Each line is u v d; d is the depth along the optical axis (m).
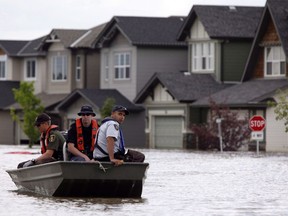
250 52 181.00
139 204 65.56
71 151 69.50
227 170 101.50
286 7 174.88
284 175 93.81
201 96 184.25
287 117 146.75
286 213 60.91
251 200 68.94
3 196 70.25
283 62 175.88
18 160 122.12
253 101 167.38
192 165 111.25
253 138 142.75
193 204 66.00
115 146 69.12
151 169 103.69
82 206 63.84
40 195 71.00
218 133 169.50
